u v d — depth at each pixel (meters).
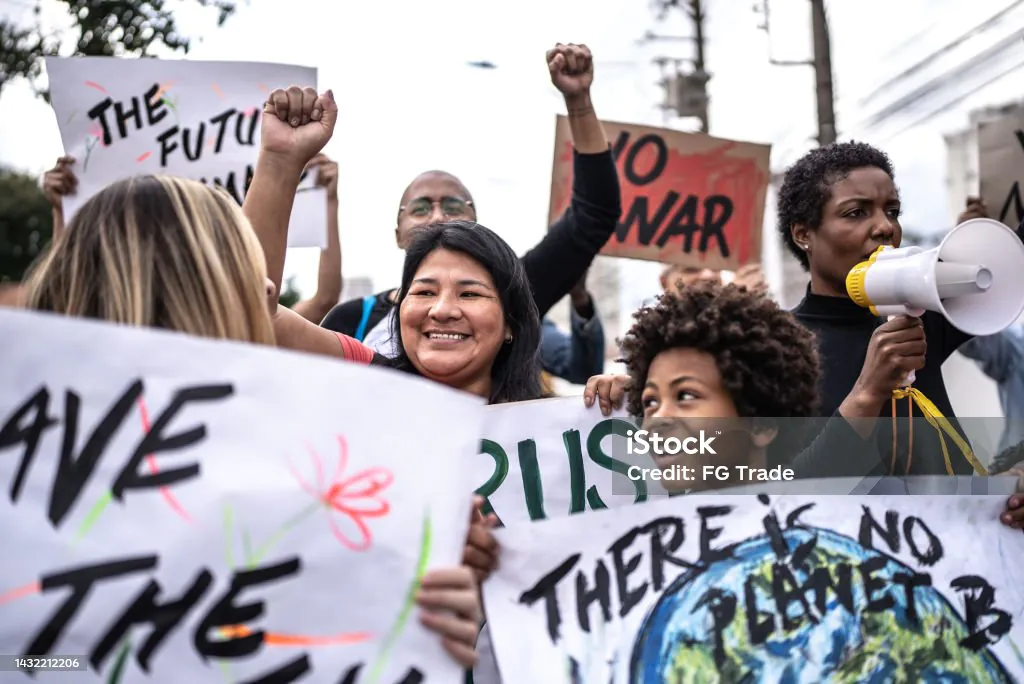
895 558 2.09
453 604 1.80
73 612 1.67
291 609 1.74
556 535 2.04
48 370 1.73
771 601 2.04
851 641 2.03
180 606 1.70
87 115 3.77
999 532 2.15
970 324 2.38
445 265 2.76
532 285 3.62
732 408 2.28
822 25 9.38
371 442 1.82
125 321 1.83
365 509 1.80
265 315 1.95
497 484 2.47
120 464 1.72
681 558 2.05
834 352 3.11
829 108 9.31
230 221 1.95
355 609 1.77
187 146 3.81
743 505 2.09
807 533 2.08
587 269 4.07
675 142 4.64
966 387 7.00
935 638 2.06
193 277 1.87
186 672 1.69
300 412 1.80
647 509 2.07
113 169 3.77
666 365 2.30
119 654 1.67
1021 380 4.84
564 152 4.36
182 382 1.76
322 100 2.54
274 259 2.43
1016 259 2.42
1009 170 3.95
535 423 2.50
